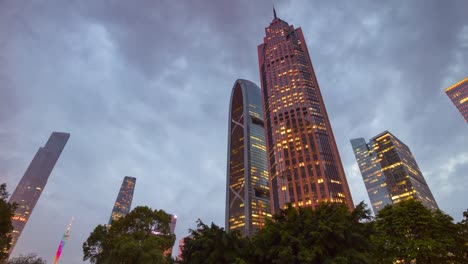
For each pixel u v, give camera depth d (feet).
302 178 515.91
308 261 60.80
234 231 75.72
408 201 135.95
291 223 76.79
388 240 122.93
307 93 638.94
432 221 121.80
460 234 120.98
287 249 64.13
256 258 72.28
